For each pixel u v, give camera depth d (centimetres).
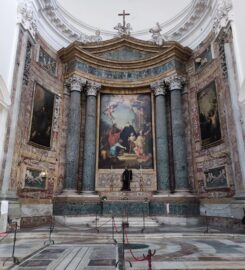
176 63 1347
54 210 1140
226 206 993
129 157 1335
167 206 1128
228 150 1012
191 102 1318
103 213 1151
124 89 1459
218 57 1123
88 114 1333
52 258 491
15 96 968
